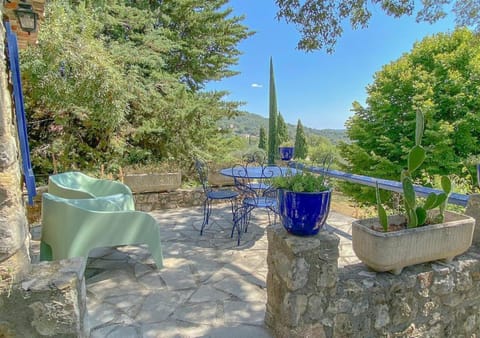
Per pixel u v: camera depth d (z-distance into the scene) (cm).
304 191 161
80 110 563
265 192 383
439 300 198
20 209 132
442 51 852
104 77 545
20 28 283
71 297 132
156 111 754
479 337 218
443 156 781
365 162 920
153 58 764
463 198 236
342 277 180
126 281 255
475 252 213
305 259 162
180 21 923
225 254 314
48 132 627
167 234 376
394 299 183
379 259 176
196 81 1005
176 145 789
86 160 659
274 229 180
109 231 256
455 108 809
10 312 126
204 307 216
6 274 124
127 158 692
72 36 523
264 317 200
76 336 135
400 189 299
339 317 172
